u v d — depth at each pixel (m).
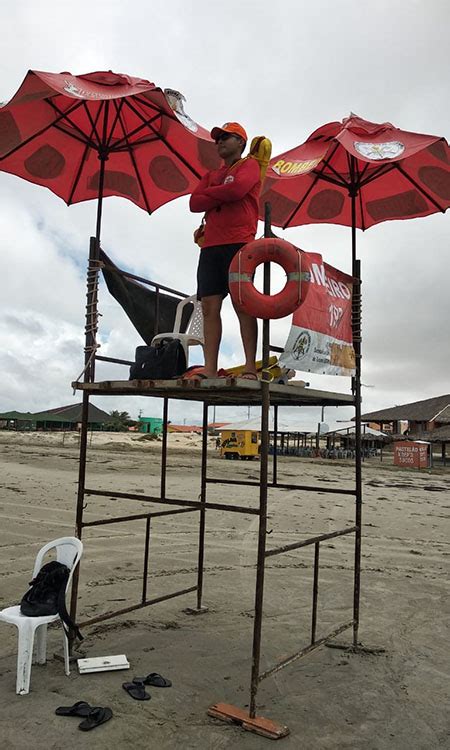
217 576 6.89
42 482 16.47
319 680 4.01
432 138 4.21
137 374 3.91
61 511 11.28
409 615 5.63
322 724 3.39
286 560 7.92
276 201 5.52
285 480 22.03
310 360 4.09
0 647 4.44
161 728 3.25
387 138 4.39
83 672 3.93
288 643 4.72
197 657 4.34
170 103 4.13
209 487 17.41
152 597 5.93
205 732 3.23
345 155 5.06
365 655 4.52
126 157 5.07
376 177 5.01
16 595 5.77
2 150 4.61
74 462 25.06
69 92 3.53
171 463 27.91
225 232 3.96
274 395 3.99
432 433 42.28
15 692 3.63
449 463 43.19
